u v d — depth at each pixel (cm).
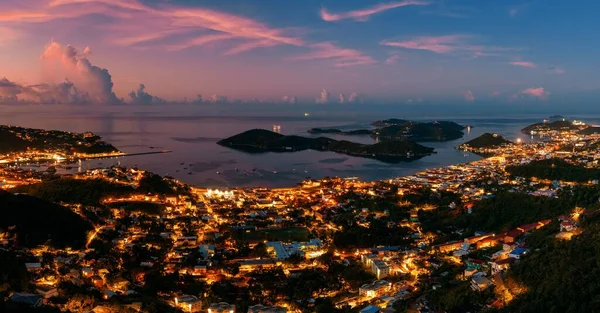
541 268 14838
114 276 18512
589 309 12162
